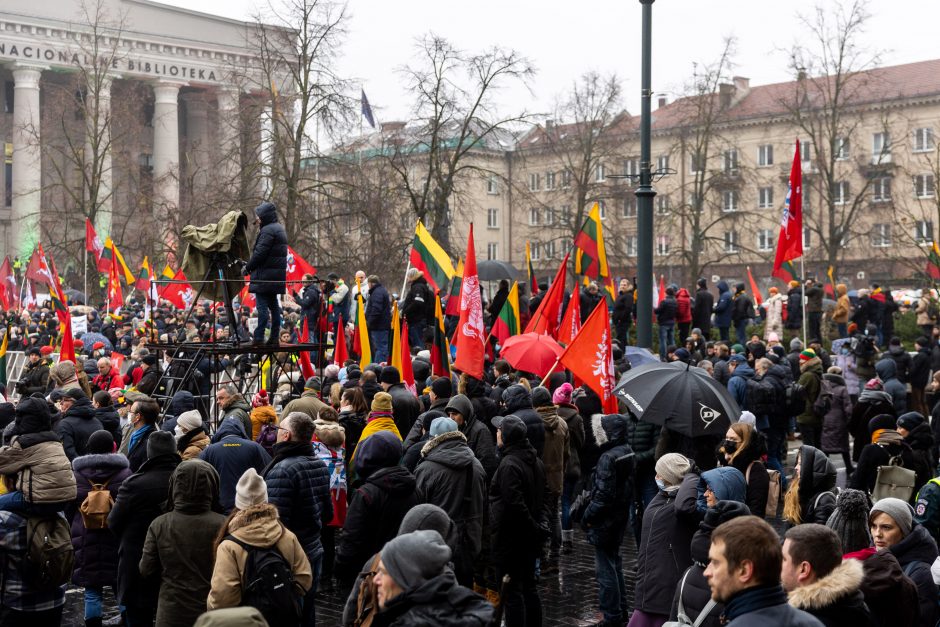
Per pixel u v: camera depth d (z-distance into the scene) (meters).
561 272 17.11
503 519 9.45
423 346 20.94
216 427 14.20
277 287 14.73
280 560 7.27
